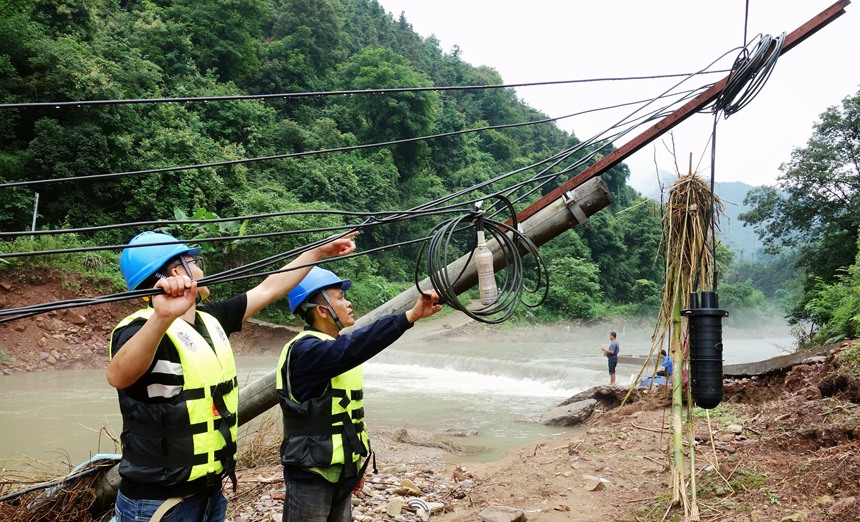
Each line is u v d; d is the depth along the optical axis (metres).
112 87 27.61
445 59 88.25
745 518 4.16
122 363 2.42
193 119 35.47
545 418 12.27
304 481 3.39
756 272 88.19
